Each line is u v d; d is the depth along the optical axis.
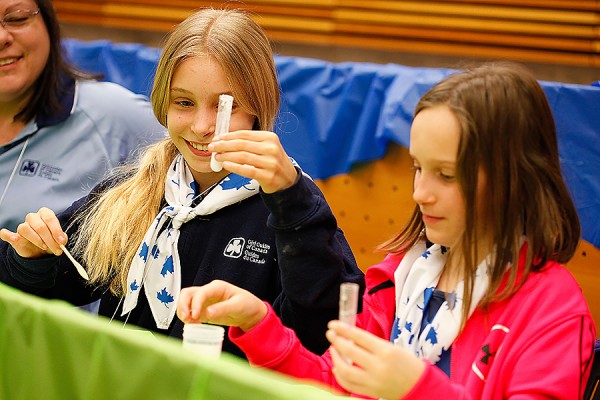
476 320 1.35
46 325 1.14
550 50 3.85
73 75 2.58
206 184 1.83
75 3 4.55
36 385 1.15
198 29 1.69
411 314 1.42
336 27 4.14
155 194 1.83
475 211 1.29
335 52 4.21
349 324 1.13
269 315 1.42
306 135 2.88
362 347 1.10
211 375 0.98
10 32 2.37
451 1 3.97
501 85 1.31
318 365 1.46
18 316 1.17
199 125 1.66
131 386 1.04
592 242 2.43
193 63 1.66
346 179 2.86
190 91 1.67
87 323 1.10
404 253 1.50
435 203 1.30
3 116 2.53
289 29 4.21
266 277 1.72
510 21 3.88
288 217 1.53
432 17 4.00
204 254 1.76
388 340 1.46
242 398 0.95
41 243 1.73
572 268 2.46
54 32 2.49
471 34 3.95
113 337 1.07
